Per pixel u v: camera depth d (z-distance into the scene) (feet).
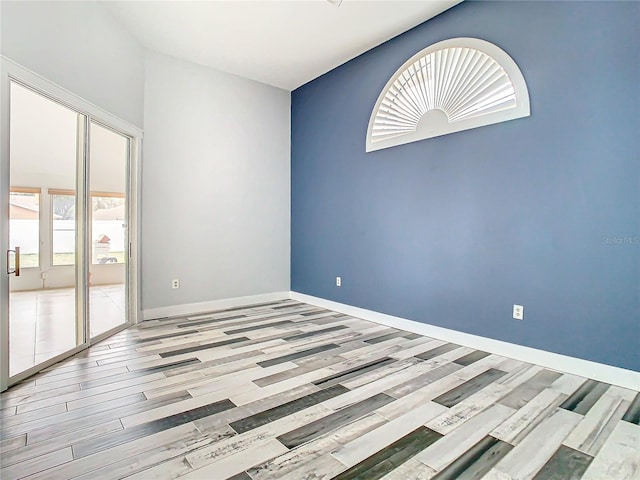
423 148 11.33
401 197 12.05
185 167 13.94
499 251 9.48
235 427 5.98
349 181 14.06
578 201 8.04
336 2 10.11
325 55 13.47
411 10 10.54
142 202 12.84
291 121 17.17
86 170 9.91
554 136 8.39
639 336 7.25
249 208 15.81
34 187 8.41
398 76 12.01
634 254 7.30
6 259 7.43
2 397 7.00
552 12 8.36
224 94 14.94
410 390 7.39
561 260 8.34
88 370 8.39
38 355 8.57
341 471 4.88
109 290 11.43
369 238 13.25
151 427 5.96
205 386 7.56
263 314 14.14
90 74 9.86
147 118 12.94
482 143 9.79
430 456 5.21
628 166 7.34
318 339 10.91
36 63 7.98
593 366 7.86
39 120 8.43
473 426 6.01
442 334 10.85
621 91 7.40
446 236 10.72
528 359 8.92
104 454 5.23
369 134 13.12
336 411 6.52
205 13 10.68
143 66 12.73
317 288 15.74
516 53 9.00
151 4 10.23
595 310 7.82
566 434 5.77
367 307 13.35
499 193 9.45
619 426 5.99
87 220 10.01
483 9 9.66
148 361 9.00
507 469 4.93
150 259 13.16
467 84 10.09
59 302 9.21
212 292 14.83
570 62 8.10
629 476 4.80
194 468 4.93
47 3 8.26
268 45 12.68
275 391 7.34
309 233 16.15
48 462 5.04
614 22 7.47
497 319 9.55
